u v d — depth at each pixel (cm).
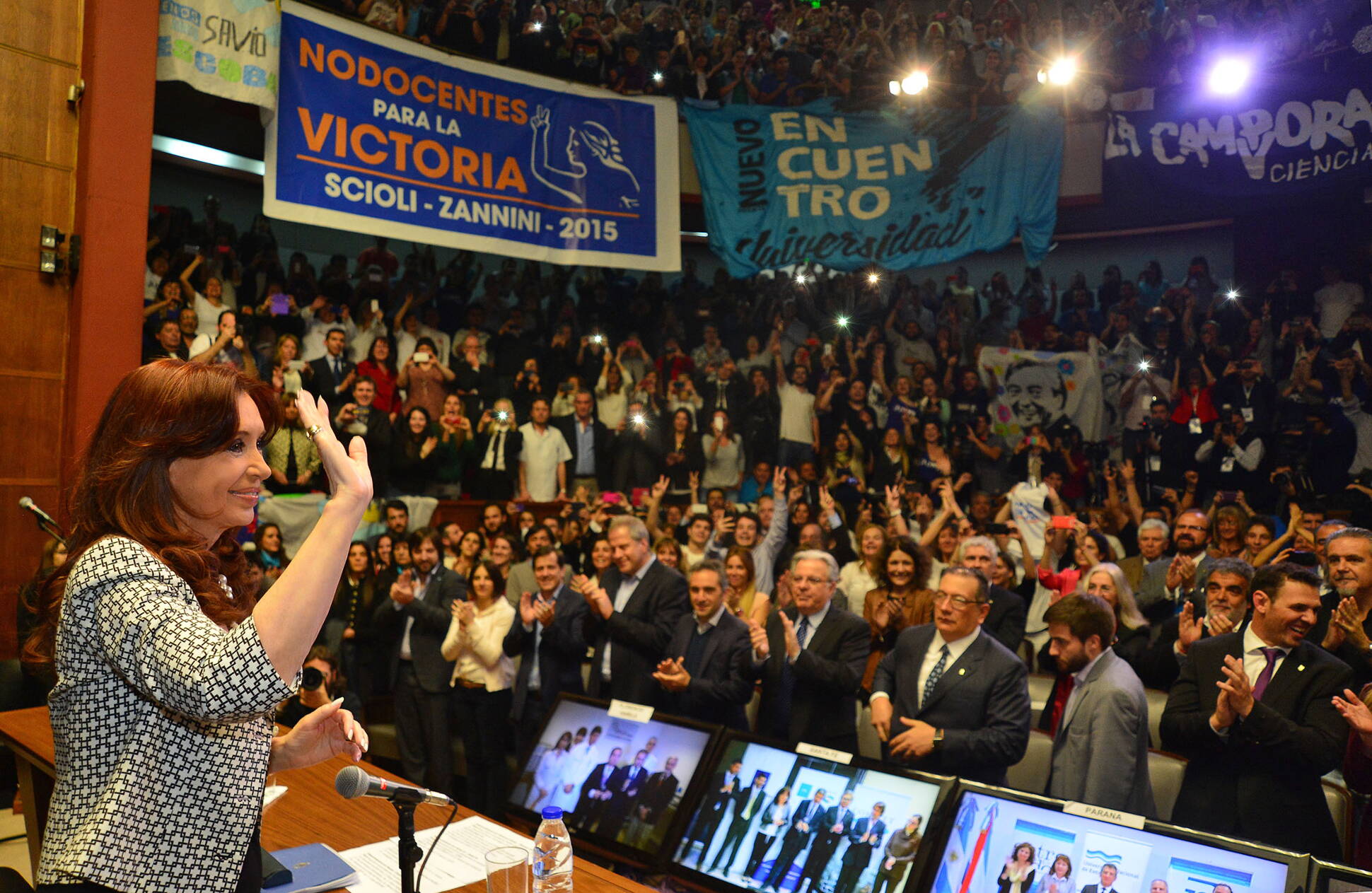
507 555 687
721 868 296
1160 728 369
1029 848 256
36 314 595
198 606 138
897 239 1020
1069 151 1067
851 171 1026
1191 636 458
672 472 1011
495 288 1098
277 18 712
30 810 350
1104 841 248
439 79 824
